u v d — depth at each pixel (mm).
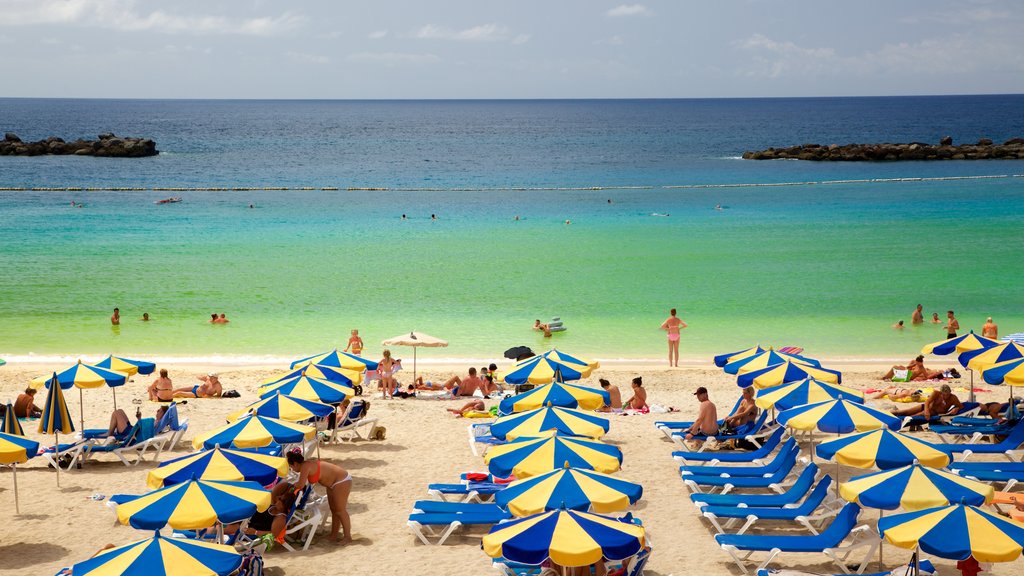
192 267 39500
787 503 11648
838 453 11172
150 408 19703
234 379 22828
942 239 46719
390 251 43812
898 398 19969
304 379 15625
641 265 40188
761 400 14438
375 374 21719
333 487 11703
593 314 31547
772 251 43594
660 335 28719
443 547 11609
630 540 8422
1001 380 15453
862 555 11164
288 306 32562
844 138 164250
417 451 16391
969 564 9578
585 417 13336
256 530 11688
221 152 127375
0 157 109375
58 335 28406
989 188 73625
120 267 39438
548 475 10008
